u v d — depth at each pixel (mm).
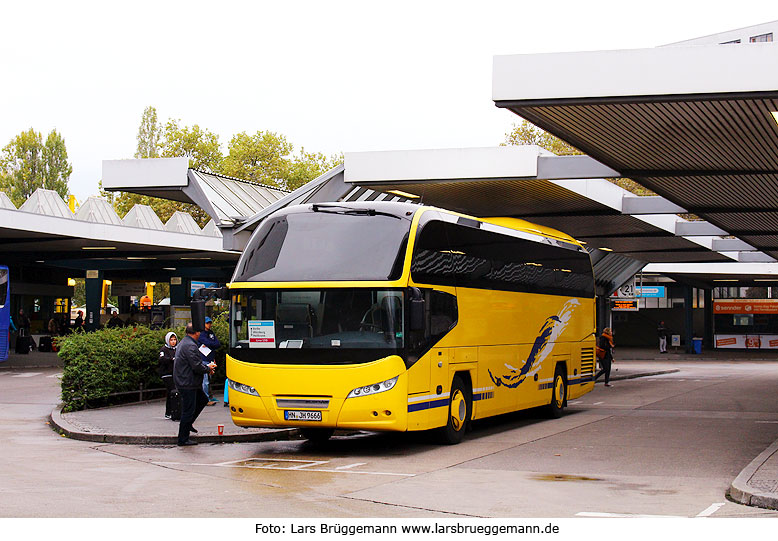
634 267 40750
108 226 37094
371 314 13789
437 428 15500
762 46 12891
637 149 17203
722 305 63875
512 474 12094
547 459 13711
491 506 9547
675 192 22297
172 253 43750
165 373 18625
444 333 15086
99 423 17891
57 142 93625
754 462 12312
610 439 16469
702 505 9750
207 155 69188
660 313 70062
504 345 17766
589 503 9797
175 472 12133
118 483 10992
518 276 18688
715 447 15219
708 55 13102
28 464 12883
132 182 23422
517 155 20297
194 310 15508
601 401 26047
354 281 13906
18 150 92438
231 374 14359
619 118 14852
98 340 21016
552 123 15258
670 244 34719
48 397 24641
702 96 13156
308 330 13906
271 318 14117
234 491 10414
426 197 24422
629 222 28750
